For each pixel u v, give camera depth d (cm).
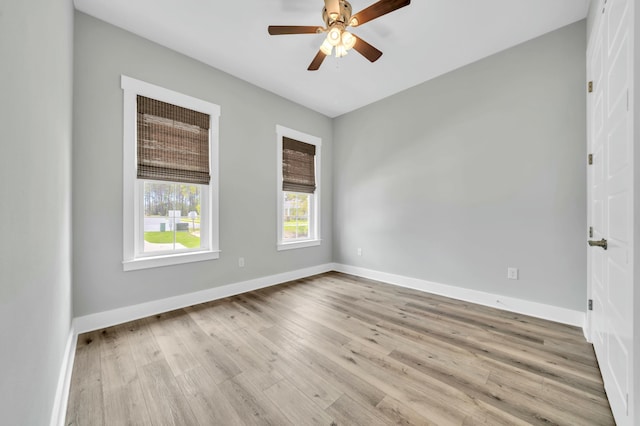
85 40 213
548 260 239
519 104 254
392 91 350
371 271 387
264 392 143
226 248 304
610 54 141
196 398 138
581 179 222
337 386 148
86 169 212
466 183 290
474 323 231
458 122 296
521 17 219
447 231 306
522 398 137
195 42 252
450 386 147
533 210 247
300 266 392
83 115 211
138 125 242
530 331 214
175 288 263
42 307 95
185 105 271
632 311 100
